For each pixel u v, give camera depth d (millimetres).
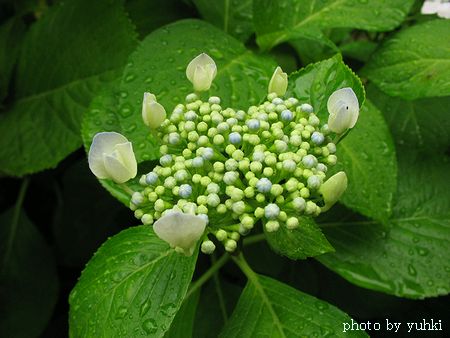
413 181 275
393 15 280
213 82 262
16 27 350
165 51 268
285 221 200
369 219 270
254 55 276
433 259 262
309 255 209
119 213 329
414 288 257
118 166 195
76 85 316
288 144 220
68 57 319
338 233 269
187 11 330
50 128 318
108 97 274
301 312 231
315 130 223
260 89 263
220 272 302
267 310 233
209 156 209
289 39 298
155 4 330
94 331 219
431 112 292
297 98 244
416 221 270
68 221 329
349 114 208
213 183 206
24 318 313
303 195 202
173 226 174
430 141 288
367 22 280
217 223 208
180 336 240
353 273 261
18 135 321
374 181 252
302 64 311
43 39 327
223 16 311
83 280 232
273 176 211
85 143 264
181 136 221
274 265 298
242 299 238
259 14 285
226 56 270
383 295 298
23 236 327
